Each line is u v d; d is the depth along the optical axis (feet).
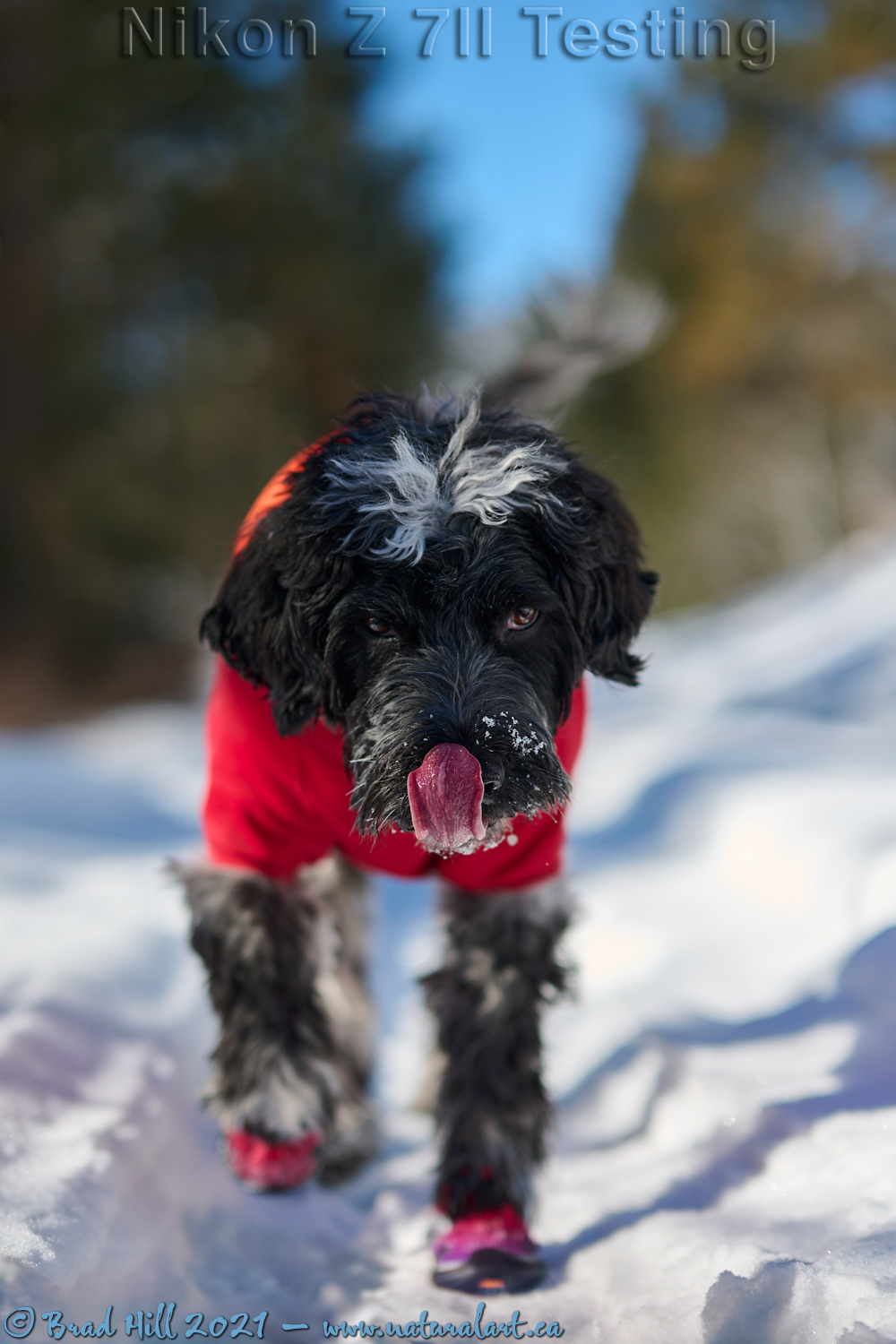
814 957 10.85
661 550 61.93
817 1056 8.73
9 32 45.32
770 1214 6.94
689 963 11.46
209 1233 7.86
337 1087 8.45
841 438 84.43
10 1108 7.61
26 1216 6.49
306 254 50.14
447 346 49.83
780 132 62.85
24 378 46.98
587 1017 10.80
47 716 44.39
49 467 48.37
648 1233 7.17
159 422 50.47
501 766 6.56
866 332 65.16
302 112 49.75
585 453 8.40
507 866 7.96
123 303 50.60
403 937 14.52
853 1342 5.47
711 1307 5.92
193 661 50.60
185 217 49.01
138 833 17.63
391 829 7.06
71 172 46.80
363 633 7.22
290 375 52.08
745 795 15.87
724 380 65.36
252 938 8.04
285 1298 7.15
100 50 45.60
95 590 47.96
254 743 7.80
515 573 7.06
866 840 12.37
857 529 88.38
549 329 12.39
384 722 6.80
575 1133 9.11
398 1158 9.32
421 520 6.88
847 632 26.66
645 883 14.42
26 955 10.58
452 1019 8.09
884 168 61.11
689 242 63.41
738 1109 8.14
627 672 8.18
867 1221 6.51
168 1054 9.19
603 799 18.47
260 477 51.80
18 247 46.32
